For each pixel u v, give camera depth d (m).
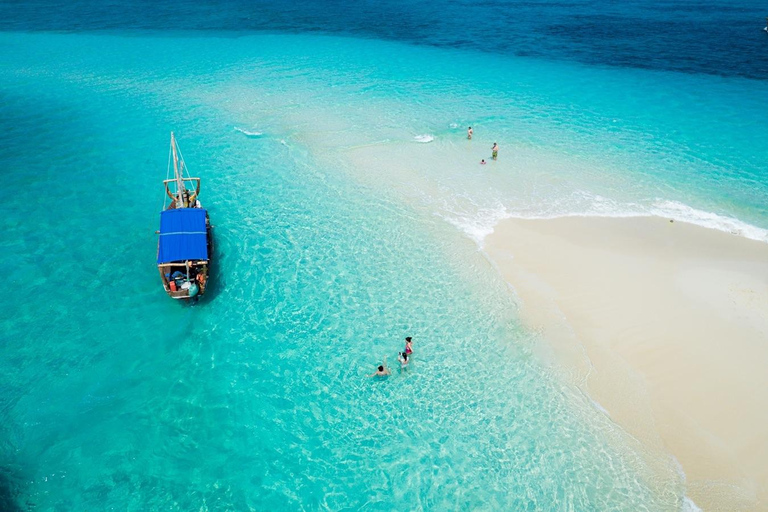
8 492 17.14
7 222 30.67
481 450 19.03
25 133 43.19
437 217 32.84
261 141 43.09
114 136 43.47
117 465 18.27
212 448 19.09
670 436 19.11
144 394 20.94
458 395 21.08
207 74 61.16
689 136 45.66
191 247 25.53
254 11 105.56
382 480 18.16
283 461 18.77
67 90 54.38
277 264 28.33
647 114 50.91
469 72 64.38
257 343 23.52
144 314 24.73
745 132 46.34
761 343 22.56
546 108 52.28
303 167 38.94
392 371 22.16
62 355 22.23
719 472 17.86
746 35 86.88
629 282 26.81
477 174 38.38
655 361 22.06
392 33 86.62
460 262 28.61
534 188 36.56
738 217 33.31
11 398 20.25
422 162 40.03
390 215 32.97
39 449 18.55
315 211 33.31
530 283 26.95
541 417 20.11
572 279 27.17
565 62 69.62
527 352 22.86
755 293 25.67
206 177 37.19
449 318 24.81
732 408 19.88
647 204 34.75
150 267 27.86
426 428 19.84
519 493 17.64
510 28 92.25
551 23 97.62
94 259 28.08
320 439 19.52
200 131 44.88
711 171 39.31
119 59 66.88
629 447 18.84
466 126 47.12
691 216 33.31
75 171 37.28
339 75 61.97
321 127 46.12
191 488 17.77
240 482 18.05
